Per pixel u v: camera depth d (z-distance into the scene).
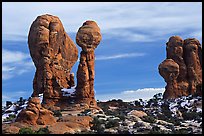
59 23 95.56
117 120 79.75
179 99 106.75
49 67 92.06
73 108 88.25
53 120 75.62
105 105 100.12
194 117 94.19
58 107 89.62
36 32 92.44
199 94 107.75
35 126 72.88
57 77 92.62
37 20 93.69
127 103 106.62
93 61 91.12
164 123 85.06
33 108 74.75
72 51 99.00
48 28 93.81
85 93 89.44
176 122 88.44
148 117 86.88
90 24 92.75
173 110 100.62
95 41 91.19
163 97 112.25
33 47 92.75
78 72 90.31
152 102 107.44
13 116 85.25
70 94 91.38
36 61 93.06
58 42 94.62
